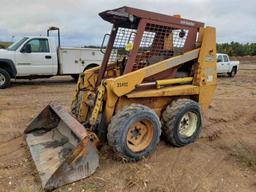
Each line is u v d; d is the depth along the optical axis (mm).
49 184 3662
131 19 4512
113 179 4000
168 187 3857
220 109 8469
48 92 10703
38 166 4109
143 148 4484
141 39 4699
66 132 4902
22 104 8438
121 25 4980
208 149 5176
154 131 4547
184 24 5059
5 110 7641
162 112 5113
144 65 4836
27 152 4840
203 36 5234
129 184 3908
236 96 10906
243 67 29109
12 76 11617
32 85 12492
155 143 4602
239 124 6965
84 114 5074
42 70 11922
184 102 5016
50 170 3961
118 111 4465
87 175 3943
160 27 4848
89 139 3924
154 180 4023
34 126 5379
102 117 4461
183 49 5156
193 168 4422
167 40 4973
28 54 11570
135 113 4297
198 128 5316
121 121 4223
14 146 5121
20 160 4566
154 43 4855
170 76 5094
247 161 4664
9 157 4680
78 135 4035
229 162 4680
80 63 12734
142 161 4520
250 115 7859
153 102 4953
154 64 4750
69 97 9727
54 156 4344
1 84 11289
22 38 11844
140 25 4629
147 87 4730
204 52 5250
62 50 12297
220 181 4078
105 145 4754
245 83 15188
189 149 5102
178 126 4980
